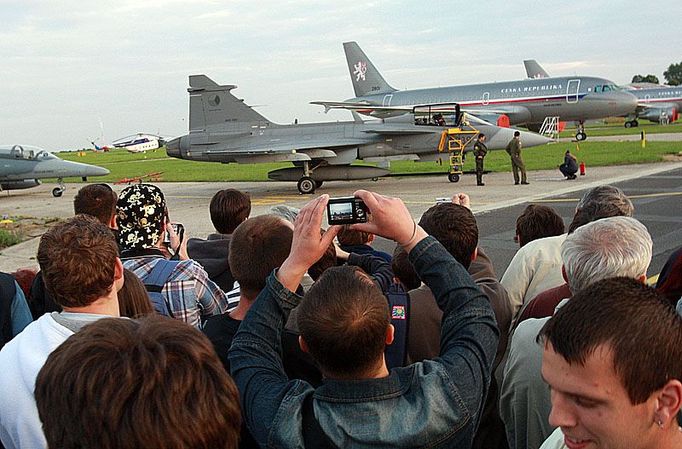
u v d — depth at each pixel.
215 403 1.33
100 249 2.71
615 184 20.16
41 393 1.34
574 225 4.48
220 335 2.97
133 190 4.27
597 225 2.98
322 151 23.78
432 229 3.55
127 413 1.25
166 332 1.42
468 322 2.19
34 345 2.39
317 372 2.87
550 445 1.93
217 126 26.66
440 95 47.31
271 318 2.27
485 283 3.71
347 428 1.83
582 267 2.84
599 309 1.42
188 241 5.66
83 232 2.74
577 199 17.31
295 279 2.28
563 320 1.46
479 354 2.08
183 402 1.29
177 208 20.80
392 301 3.12
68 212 22.02
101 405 1.25
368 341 1.89
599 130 64.31
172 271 3.97
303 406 1.95
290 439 1.86
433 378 1.93
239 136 26.05
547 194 18.88
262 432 1.93
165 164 56.22
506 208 16.48
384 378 1.91
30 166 28.39
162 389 1.28
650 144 37.72
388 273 3.62
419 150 24.38
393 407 1.86
